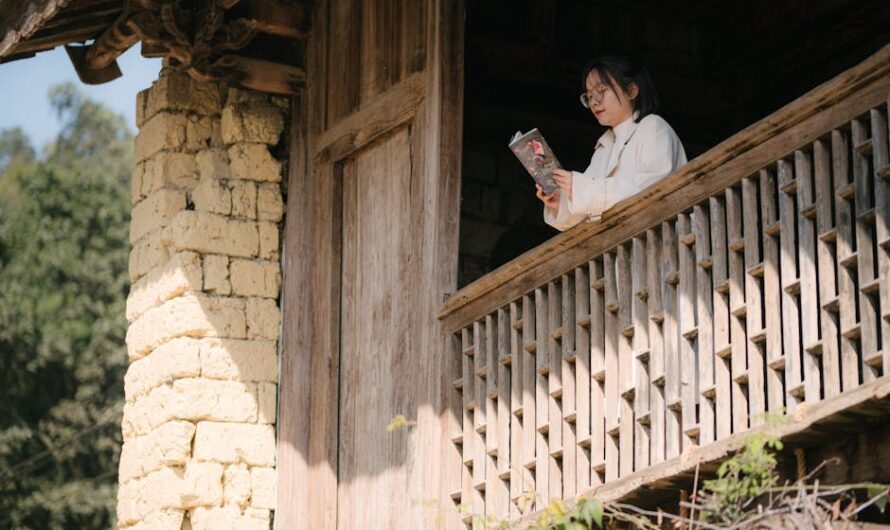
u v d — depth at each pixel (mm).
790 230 6031
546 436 7414
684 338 6496
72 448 29875
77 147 37969
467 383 8102
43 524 29266
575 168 10859
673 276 6648
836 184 5797
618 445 6984
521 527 7062
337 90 10078
